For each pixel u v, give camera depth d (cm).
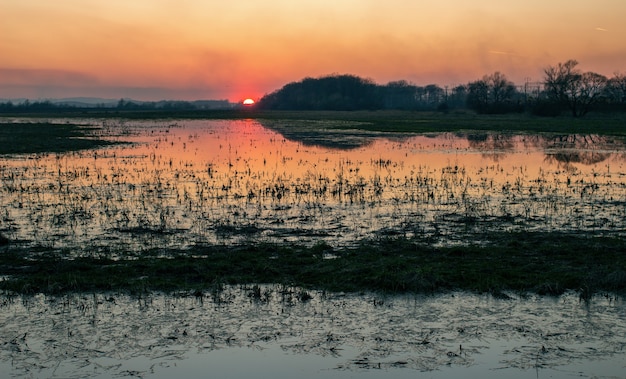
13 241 1530
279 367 891
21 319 1052
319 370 881
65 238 1570
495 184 2455
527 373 868
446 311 1080
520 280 1207
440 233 1611
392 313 1075
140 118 10812
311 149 4184
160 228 1672
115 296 1155
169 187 2384
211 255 1390
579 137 5359
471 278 1218
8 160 3378
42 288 1184
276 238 1568
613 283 1177
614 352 925
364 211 1903
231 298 1144
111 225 1720
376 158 3525
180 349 948
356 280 1220
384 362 903
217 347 955
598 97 10200
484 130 6456
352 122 8794
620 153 3844
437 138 5306
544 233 1593
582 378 852
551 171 2886
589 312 1070
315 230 1652
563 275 1226
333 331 1006
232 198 2133
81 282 1202
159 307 1105
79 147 4247
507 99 13500
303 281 1231
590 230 1638
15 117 11100
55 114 13162
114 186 2412
